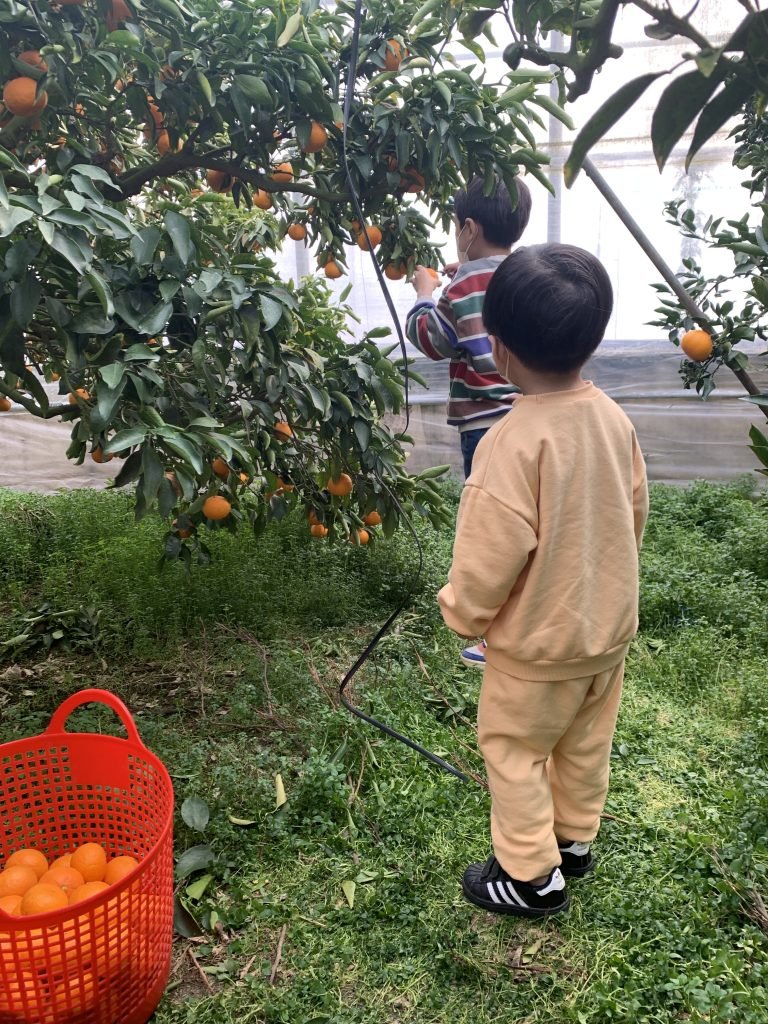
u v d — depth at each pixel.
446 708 2.55
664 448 5.60
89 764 1.67
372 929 1.65
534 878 1.54
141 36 1.63
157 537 3.56
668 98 0.55
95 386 1.72
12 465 5.61
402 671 2.71
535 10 0.72
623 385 5.58
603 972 1.52
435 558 3.63
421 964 1.56
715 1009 1.37
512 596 1.44
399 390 2.37
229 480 2.45
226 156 2.16
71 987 1.25
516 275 1.36
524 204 2.52
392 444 2.57
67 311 1.54
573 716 1.50
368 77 1.94
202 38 1.68
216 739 2.35
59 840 1.71
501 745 1.53
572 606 1.38
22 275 1.39
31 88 1.59
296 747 2.29
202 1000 1.49
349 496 2.86
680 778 2.14
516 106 1.83
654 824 1.94
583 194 5.35
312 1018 1.42
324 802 2.01
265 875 1.80
